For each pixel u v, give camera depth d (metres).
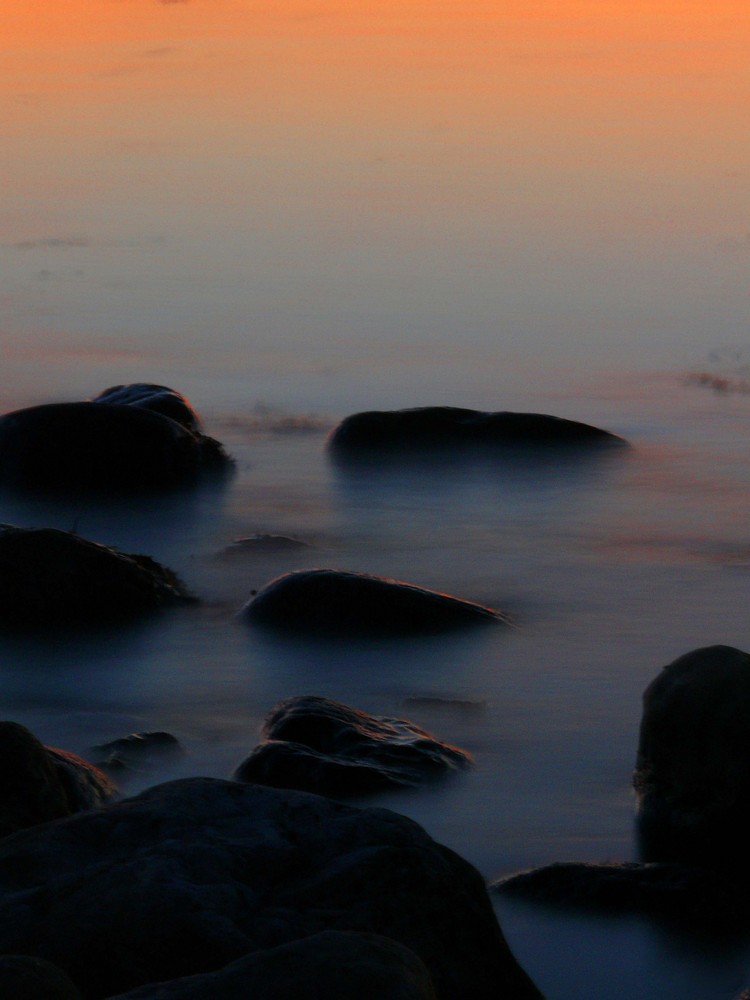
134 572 15.84
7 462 21.42
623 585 16.66
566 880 9.27
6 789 9.20
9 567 15.36
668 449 23.22
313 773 10.70
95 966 6.92
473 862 9.78
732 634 14.95
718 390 26.88
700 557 17.81
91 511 20.14
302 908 7.20
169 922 7.01
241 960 6.31
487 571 17.27
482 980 7.28
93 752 11.53
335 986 6.13
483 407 25.94
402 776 10.87
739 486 21.14
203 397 26.55
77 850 7.53
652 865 9.42
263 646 14.55
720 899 9.09
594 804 10.76
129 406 21.84
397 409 25.78
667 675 10.84
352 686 13.40
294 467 22.48
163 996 6.12
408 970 6.26
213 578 17.08
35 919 7.09
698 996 8.18
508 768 11.38
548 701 12.95
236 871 7.35
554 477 21.75
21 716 12.66
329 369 28.41
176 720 12.57
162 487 21.34
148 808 7.78
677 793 10.45
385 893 7.32
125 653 14.38
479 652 14.31
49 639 14.75
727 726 10.44
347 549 18.28
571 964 8.48
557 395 26.56
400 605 15.02
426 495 20.91
